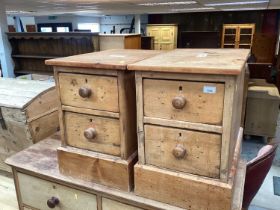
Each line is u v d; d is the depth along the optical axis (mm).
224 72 738
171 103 853
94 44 3381
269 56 7016
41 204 1272
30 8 4402
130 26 9398
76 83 1006
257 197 2148
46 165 1232
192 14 8453
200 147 852
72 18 9031
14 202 1883
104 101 973
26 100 1674
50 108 1839
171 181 911
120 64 894
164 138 901
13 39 4051
